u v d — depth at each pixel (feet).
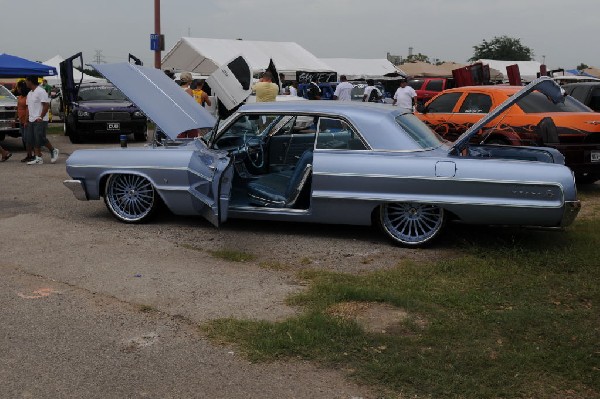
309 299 16.30
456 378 12.21
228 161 20.44
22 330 14.47
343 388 11.97
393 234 21.58
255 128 25.40
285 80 92.17
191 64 86.58
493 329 14.52
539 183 19.54
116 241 21.88
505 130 31.94
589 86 41.68
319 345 13.56
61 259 19.74
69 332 14.39
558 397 11.65
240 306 15.97
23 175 36.65
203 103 40.19
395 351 13.35
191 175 22.13
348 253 20.88
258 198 23.07
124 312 15.56
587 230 23.49
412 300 16.02
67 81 55.11
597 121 30.27
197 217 25.40
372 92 63.98
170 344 13.80
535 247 21.18
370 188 21.15
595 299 16.53
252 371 12.62
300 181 22.30
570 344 13.64
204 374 12.50
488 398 11.59
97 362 12.98
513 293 16.94
